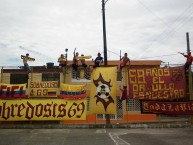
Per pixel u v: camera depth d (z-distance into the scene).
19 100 17.39
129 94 16.91
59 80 26.20
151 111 16.84
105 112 16.84
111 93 16.94
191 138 12.65
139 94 16.89
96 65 17.83
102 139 12.55
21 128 16.50
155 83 16.91
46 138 13.00
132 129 15.88
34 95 19.22
